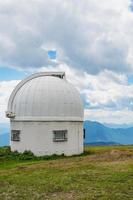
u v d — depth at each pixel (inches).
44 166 903.1
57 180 723.4
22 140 1182.3
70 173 781.9
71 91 1218.6
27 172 832.3
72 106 1194.6
